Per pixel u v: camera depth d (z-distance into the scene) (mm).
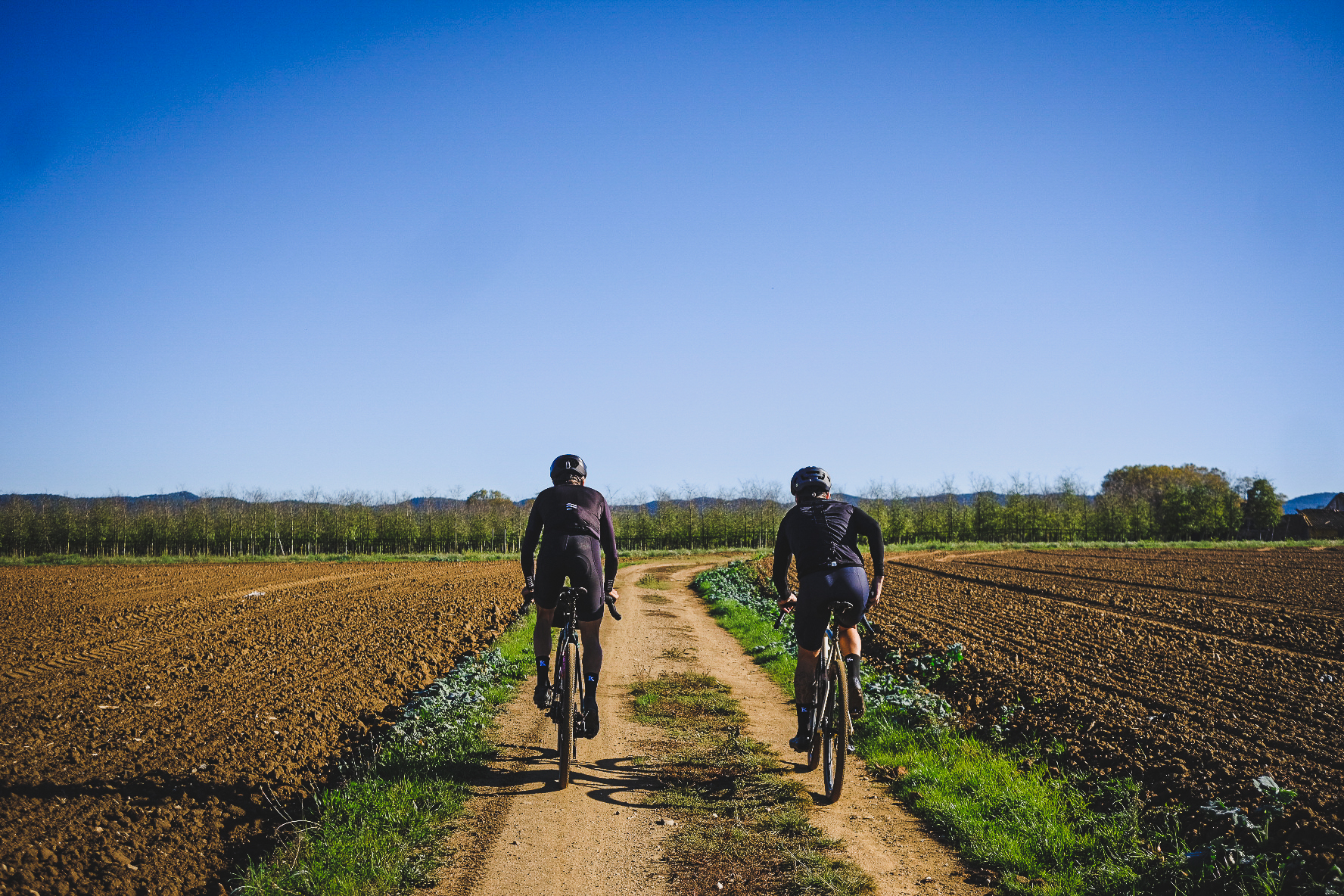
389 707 8578
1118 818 5023
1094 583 25062
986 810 5121
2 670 10820
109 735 7270
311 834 4695
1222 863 4227
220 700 8742
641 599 21609
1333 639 13398
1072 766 6309
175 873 4496
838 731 5191
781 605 5785
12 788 5695
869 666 10695
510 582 27297
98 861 4523
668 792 5488
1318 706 8273
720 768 6023
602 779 5781
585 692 5781
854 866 4316
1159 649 12336
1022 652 11875
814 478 5609
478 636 14086
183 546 55312
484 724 7309
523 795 5418
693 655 11789
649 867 4305
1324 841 4449
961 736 7188
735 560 46469
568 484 5898
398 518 58656
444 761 6012
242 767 6242
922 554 47531
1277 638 13562
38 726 7637
